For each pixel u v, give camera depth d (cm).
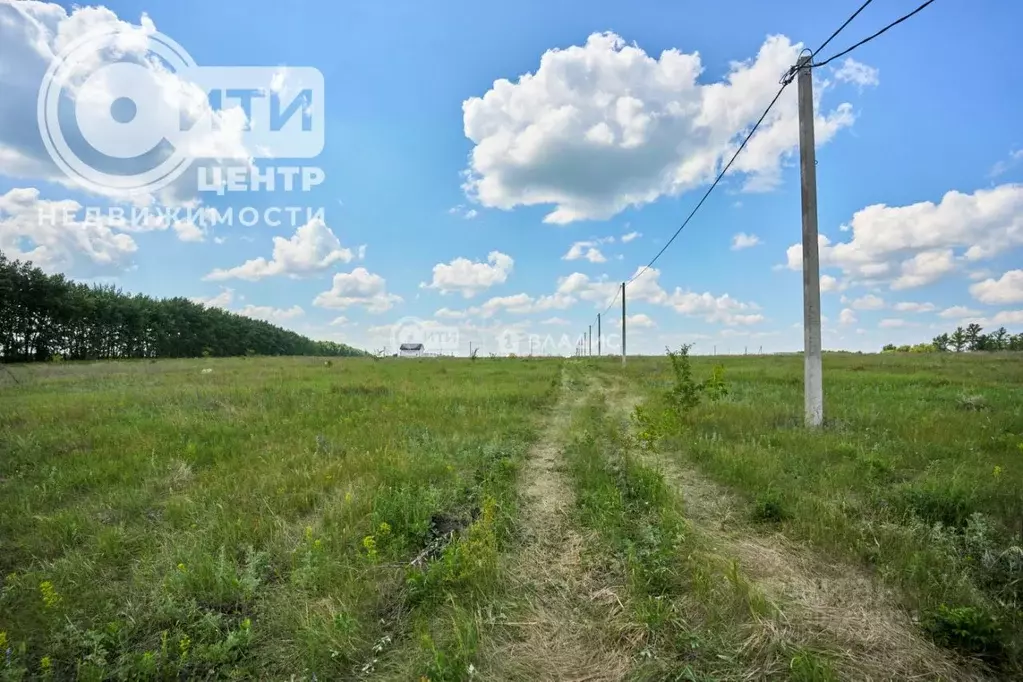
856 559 406
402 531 468
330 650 309
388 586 385
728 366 2655
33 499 556
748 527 487
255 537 456
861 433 781
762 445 762
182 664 304
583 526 501
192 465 683
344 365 3141
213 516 499
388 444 772
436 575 382
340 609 348
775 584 377
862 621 332
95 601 367
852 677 284
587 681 292
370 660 309
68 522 488
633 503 535
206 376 1983
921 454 647
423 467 646
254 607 361
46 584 350
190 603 356
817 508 491
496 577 390
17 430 866
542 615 356
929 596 344
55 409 1044
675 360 1020
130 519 516
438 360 4741
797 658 286
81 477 622
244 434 871
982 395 1096
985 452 652
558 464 745
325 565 396
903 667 291
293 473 625
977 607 325
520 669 301
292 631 334
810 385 880
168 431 866
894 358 3184
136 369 2494
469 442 810
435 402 1250
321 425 953
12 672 288
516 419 1053
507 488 594
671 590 370
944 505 473
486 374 2314
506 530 480
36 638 329
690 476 654
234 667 305
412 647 321
